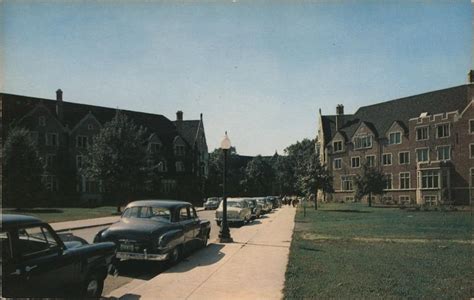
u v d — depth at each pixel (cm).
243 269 928
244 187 9838
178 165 7038
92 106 6612
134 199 5972
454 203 4969
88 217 2988
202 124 7819
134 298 688
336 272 897
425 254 1175
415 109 6075
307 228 2069
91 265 667
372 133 6231
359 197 5112
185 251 1116
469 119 4959
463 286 778
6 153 4262
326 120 7594
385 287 761
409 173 5647
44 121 5578
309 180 4606
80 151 5856
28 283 544
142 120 7238
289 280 809
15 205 4316
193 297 692
